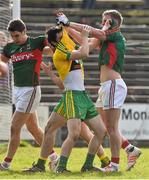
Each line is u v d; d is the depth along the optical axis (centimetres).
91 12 7325
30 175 2522
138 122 5284
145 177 2483
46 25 6844
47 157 2691
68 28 2652
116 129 2706
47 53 2752
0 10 4047
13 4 4144
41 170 2677
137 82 6400
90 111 2678
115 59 2680
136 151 2836
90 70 6400
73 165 3064
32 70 2712
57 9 7312
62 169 2628
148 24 7400
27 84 2722
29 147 4319
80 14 7288
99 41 2711
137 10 7512
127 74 6456
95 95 5981
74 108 2630
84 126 2795
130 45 6812
